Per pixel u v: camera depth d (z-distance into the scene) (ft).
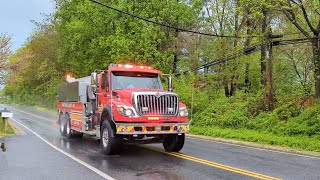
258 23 93.97
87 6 115.34
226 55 92.63
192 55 106.52
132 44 99.71
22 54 76.13
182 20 106.52
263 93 74.54
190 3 110.01
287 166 32.50
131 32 104.22
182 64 106.83
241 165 32.35
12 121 94.73
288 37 92.79
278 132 59.82
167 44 108.99
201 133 69.05
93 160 34.50
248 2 68.18
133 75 42.09
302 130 56.59
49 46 180.04
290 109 65.00
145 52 98.58
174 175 27.53
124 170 29.50
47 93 193.77
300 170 30.48
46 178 26.48
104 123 38.70
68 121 54.90
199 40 109.81
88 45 122.52
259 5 68.85
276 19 95.71
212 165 31.96
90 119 46.21
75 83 52.01
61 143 48.52
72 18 128.47
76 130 51.11
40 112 156.76
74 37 120.26
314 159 37.88
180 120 37.99
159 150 42.04
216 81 97.50
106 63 113.39
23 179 26.12
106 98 40.88
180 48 111.96
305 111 61.72
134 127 35.55
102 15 112.68
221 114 75.66
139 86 41.37
